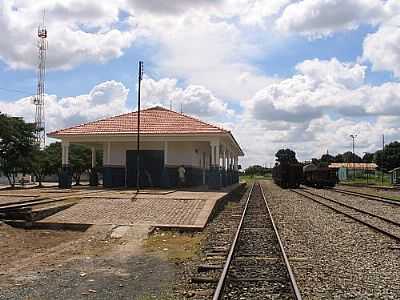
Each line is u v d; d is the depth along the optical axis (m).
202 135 34.31
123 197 23.94
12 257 13.45
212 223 19.97
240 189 50.91
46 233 17.50
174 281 10.37
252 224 20.02
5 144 45.56
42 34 60.50
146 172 36.72
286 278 10.18
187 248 14.48
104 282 10.36
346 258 12.65
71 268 11.84
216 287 9.25
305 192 48.22
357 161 153.75
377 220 21.86
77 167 58.03
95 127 37.09
